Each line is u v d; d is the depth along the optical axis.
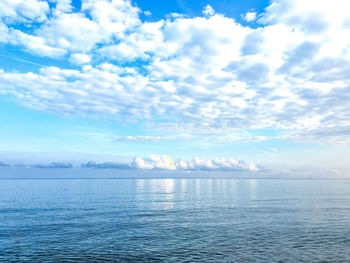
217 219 48.41
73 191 129.50
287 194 114.12
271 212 57.06
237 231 38.41
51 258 26.81
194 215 53.06
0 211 57.19
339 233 37.03
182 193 121.38
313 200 84.81
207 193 121.56
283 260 26.02
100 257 27.08
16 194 107.06
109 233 37.25
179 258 26.73
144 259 26.48
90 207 64.94
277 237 34.94
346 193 121.06
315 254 27.81
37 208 62.25
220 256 27.30
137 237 35.06
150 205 70.56
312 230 38.94
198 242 32.62
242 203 75.94
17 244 31.56
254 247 30.41
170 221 46.34
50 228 40.19
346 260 26.02
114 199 87.50
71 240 33.50
